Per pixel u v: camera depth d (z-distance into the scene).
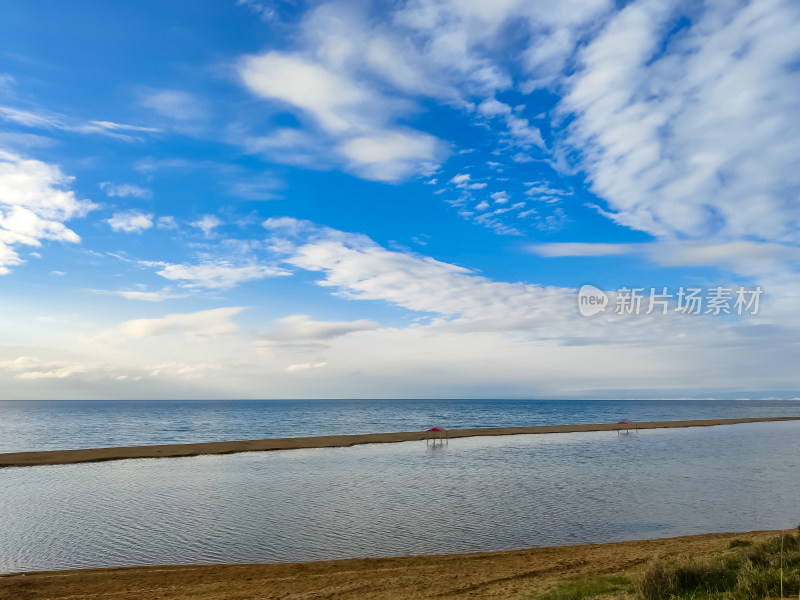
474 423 118.12
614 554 15.62
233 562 16.72
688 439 67.25
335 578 14.23
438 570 14.67
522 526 20.98
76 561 16.91
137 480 33.34
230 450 50.97
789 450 51.97
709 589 9.43
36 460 43.06
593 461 43.03
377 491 28.91
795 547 11.84
